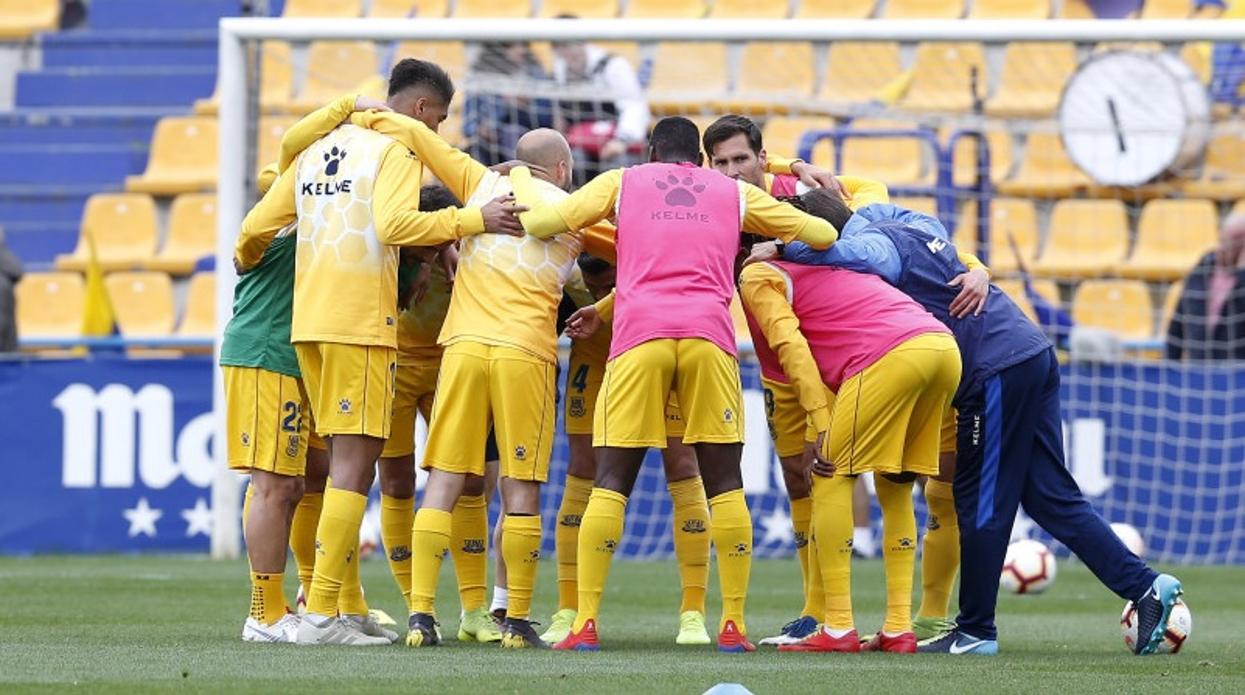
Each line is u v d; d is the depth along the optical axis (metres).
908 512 23.56
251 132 43.81
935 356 22.47
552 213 22.36
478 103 48.19
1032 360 23.11
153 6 64.62
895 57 56.94
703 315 22.23
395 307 23.28
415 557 23.00
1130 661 22.05
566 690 17.62
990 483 23.08
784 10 59.00
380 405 23.11
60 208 59.50
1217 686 18.78
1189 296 45.12
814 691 17.86
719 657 21.72
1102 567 23.47
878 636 23.48
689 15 59.75
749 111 51.50
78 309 55.78
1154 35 40.75
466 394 22.78
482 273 22.98
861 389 22.72
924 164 53.06
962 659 22.06
